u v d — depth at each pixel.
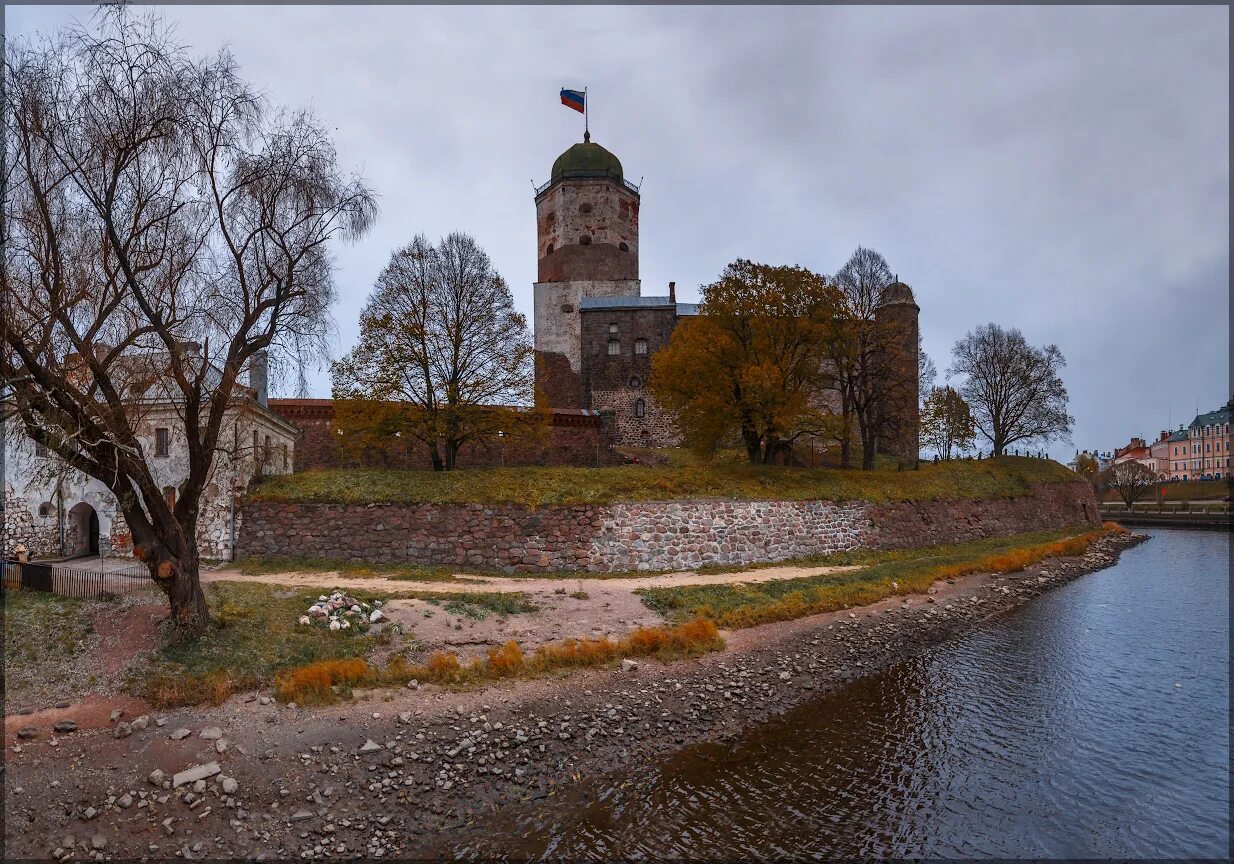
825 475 35.41
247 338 15.76
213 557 25.28
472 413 31.61
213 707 12.98
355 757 11.81
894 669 18.11
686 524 27.70
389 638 16.83
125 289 13.55
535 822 10.38
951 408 57.59
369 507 26.14
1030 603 27.20
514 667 15.86
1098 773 12.52
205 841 9.57
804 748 13.16
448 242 32.94
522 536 26.06
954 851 9.97
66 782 10.41
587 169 58.84
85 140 13.28
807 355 35.91
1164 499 88.44
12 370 12.67
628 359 51.84
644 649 17.81
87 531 27.48
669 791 11.38
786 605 22.53
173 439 25.41
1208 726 14.68
